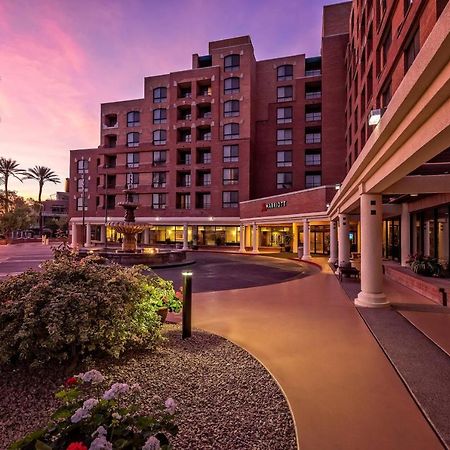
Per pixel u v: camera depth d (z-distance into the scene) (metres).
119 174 49.50
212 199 43.25
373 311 8.60
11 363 4.60
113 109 50.50
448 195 12.70
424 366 4.95
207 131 46.03
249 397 4.01
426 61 3.50
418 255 14.88
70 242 54.00
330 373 4.76
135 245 24.64
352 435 3.29
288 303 9.73
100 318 4.71
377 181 7.90
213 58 44.56
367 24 19.25
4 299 4.88
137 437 2.20
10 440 3.15
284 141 43.59
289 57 45.34
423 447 3.12
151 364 4.98
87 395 3.94
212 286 13.48
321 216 25.03
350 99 29.94
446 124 3.89
